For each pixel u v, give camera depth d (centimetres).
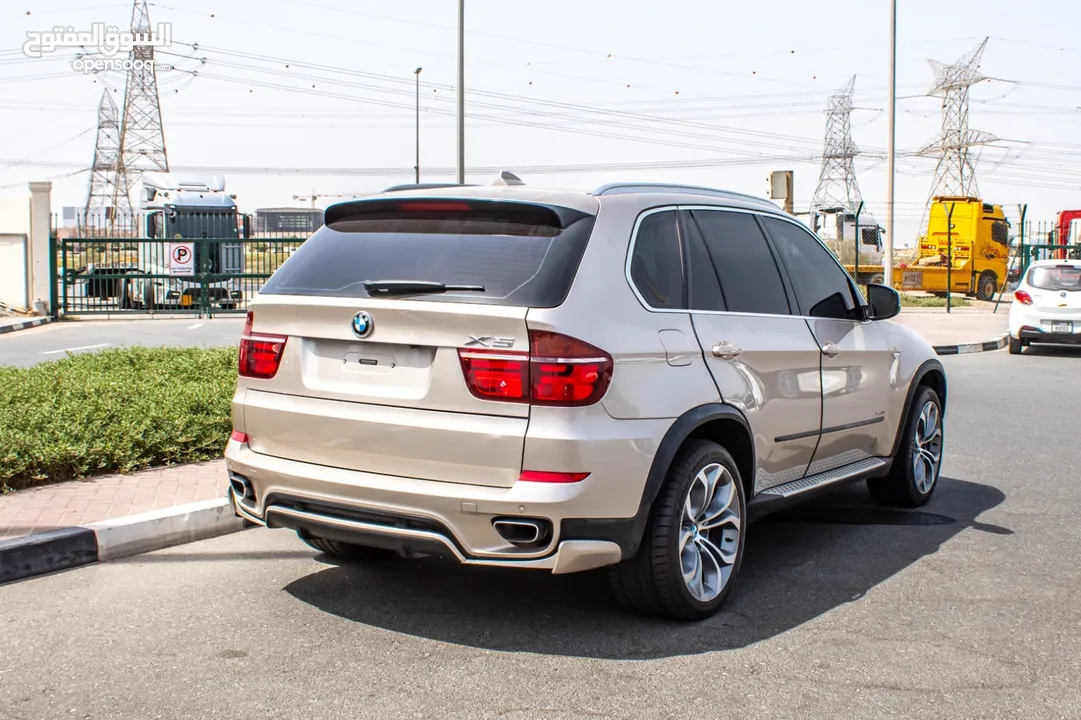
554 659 396
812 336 529
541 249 406
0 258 2380
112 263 2459
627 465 394
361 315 406
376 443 401
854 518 630
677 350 427
